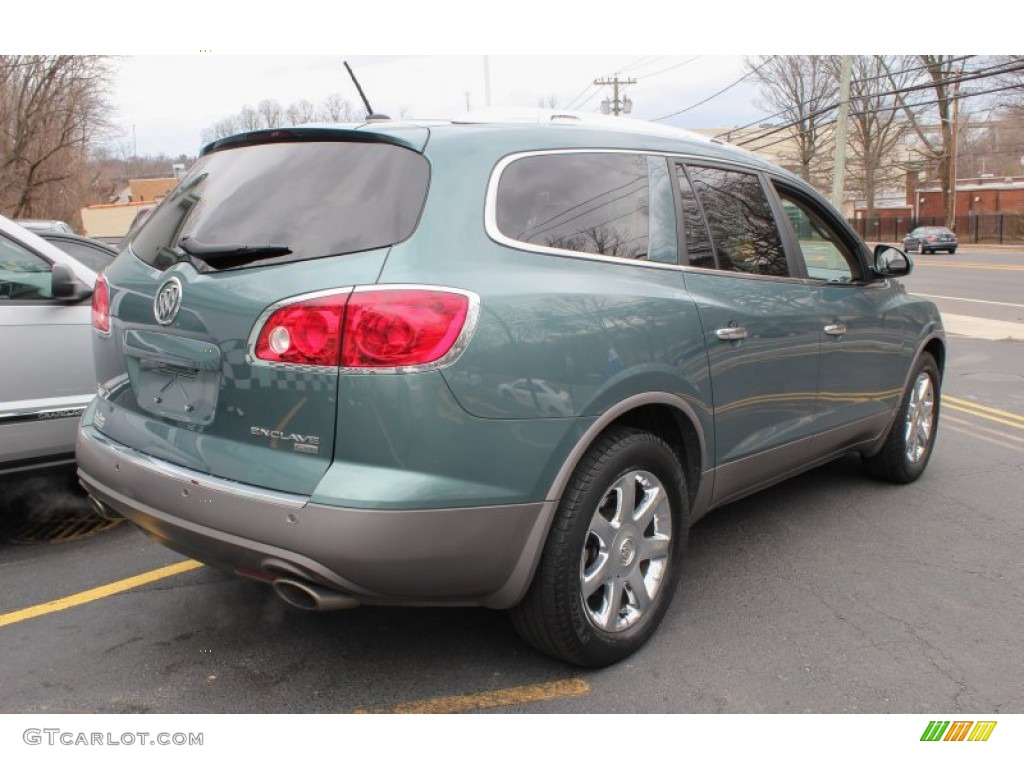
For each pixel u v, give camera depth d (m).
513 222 2.76
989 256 38.38
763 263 3.78
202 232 2.81
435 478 2.45
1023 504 4.93
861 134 57.12
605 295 2.90
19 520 4.61
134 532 4.43
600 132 3.24
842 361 4.23
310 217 2.63
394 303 2.40
